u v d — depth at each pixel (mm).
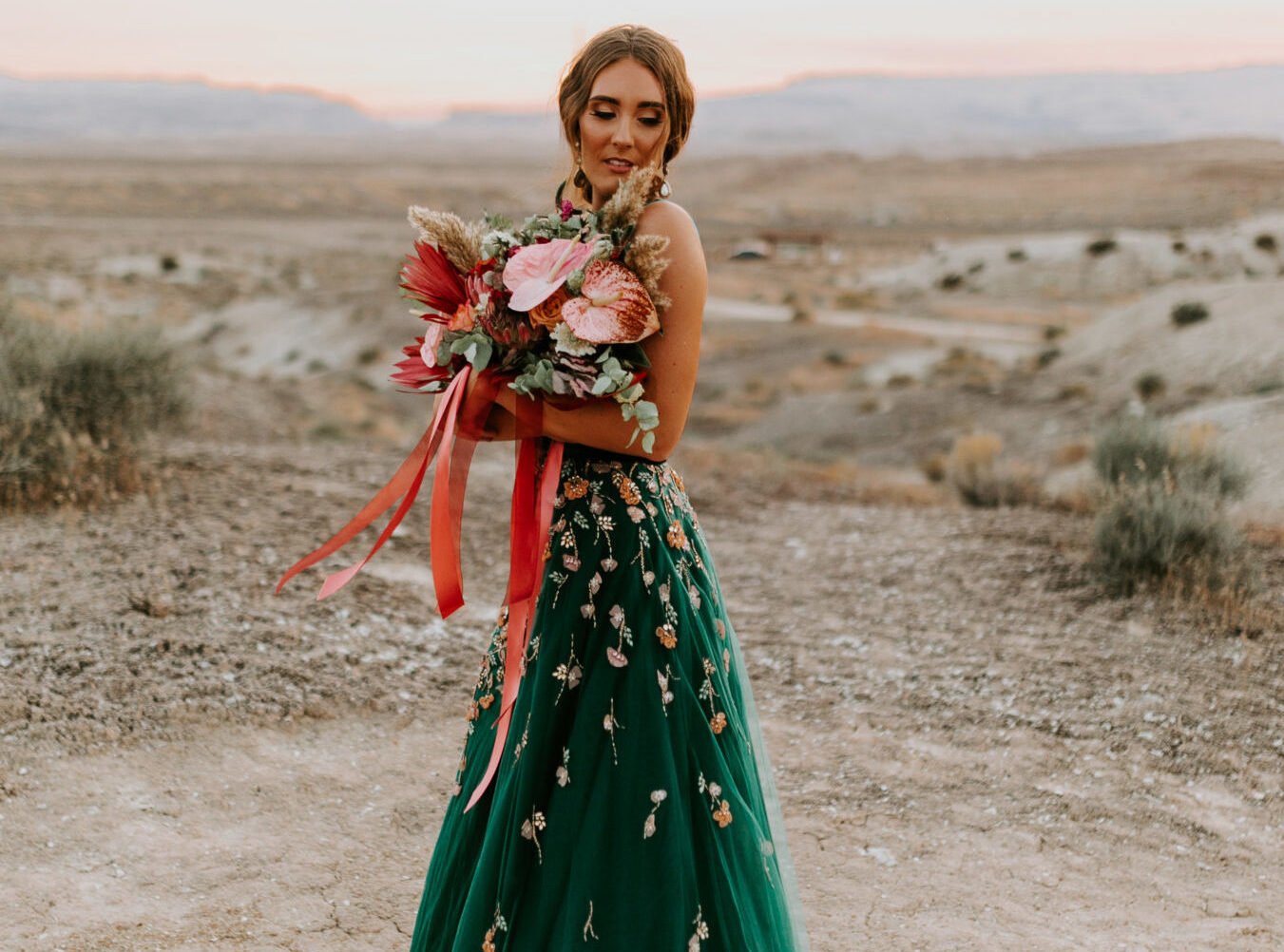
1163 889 3658
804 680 5344
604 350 2035
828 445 25266
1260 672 5637
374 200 189250
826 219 181500
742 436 27672
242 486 7609
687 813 2129
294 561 6066
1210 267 69125
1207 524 6906
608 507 2209
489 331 2066
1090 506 8992
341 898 3318
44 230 113188
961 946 3236
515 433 2178
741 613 6371
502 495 8422
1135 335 27703
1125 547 6820
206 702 4402
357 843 3639
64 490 6887
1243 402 14844
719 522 8734
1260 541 8180
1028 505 10070
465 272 2148
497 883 2102
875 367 37781
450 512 2119
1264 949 3277
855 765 4477
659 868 2062
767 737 4711
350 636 5203
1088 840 3969
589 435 2125
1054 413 23703
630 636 2162
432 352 2180
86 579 5480
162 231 124938
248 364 43125
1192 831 4094
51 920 3074
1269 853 3973
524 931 2076
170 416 9023
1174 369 24328
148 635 4875
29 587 5301
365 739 4367
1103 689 5336
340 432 15656
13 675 4371
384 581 5965
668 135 2250
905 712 5012
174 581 5535
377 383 30891
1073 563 7191
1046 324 55500
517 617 2139
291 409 18375
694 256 2145
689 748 2170
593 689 2139
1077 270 70188
